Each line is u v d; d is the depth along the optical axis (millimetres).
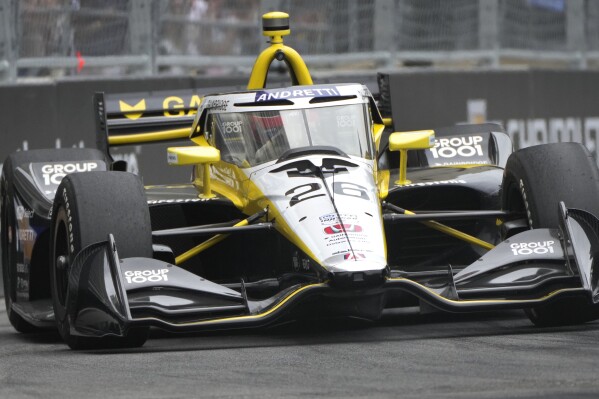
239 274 24547
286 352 19422
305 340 21156
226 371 17609
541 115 46750
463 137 28797
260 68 29016
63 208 21469
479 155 28250
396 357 18344
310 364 17969
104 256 20312
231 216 24750
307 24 42938
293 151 22750
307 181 22000
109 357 19797
